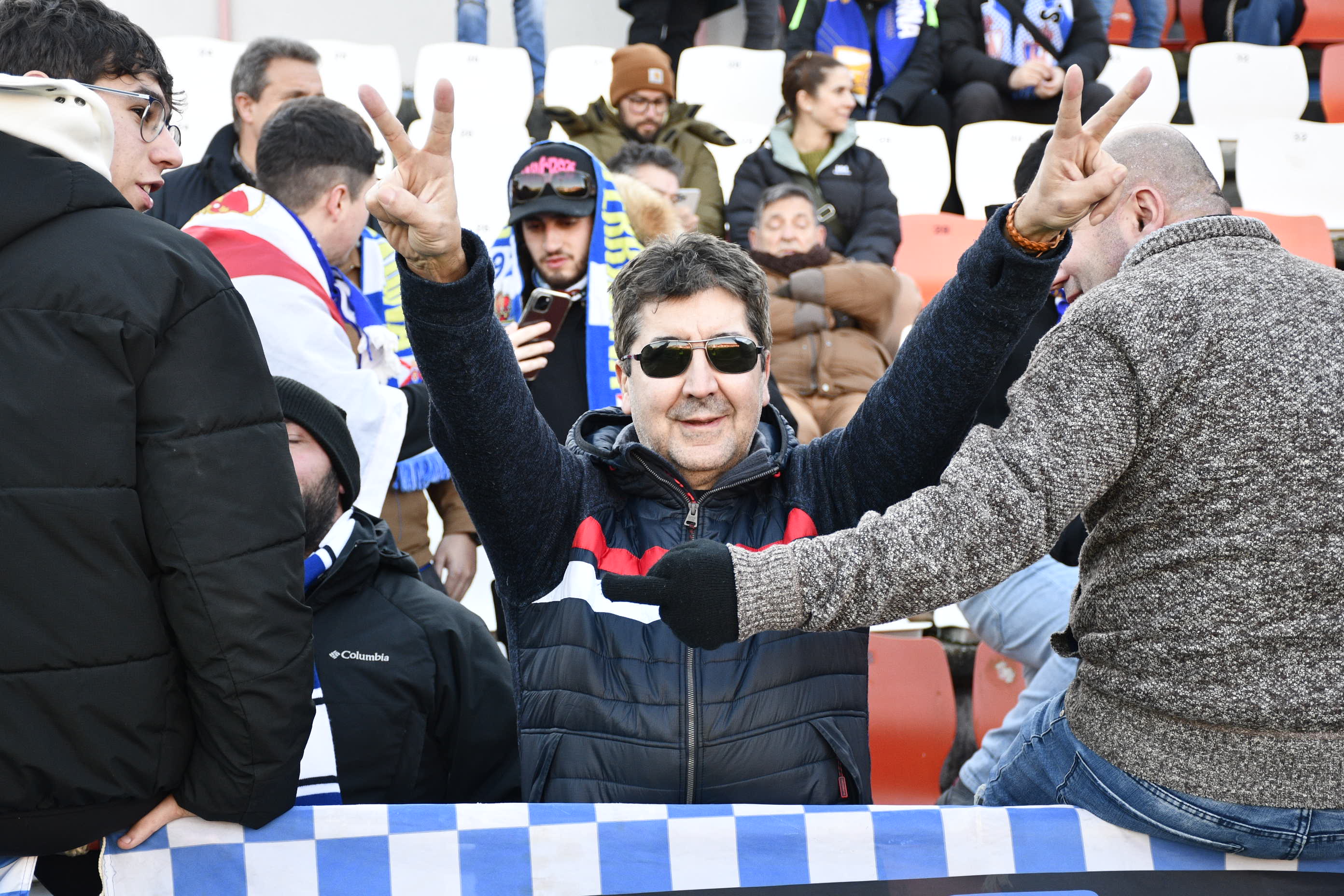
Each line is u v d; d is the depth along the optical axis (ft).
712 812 4.74
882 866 4.73
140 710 4.04
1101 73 19.75
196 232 7.72
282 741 4.26
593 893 4.68
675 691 5.07
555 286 9.70
